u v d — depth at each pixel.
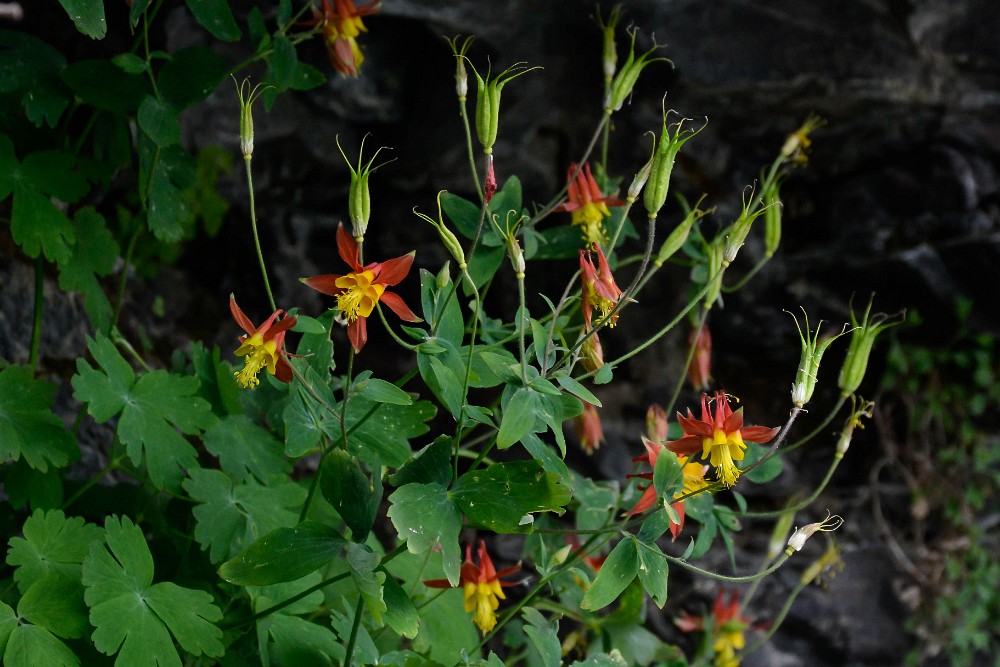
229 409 0.88
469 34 1.14
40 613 0.78
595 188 0.90
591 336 0.80
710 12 1.16
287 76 0.92
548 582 0.88
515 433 0.77
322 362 0.82
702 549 0.88
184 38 1.12
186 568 0.88
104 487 0.90
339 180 1.18
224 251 1.17
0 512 0.88
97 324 0.90
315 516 0.91
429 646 0.91
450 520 0.77
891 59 1.18
